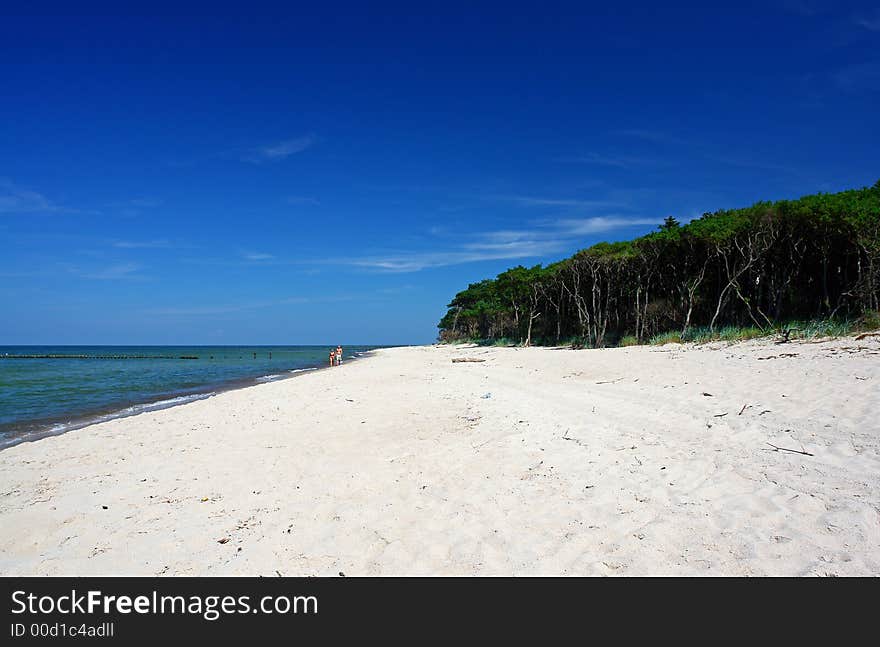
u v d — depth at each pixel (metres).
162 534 4.79
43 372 35.69
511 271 49.34
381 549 4.29
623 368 15.54
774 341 16.52
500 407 10.47
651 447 6.30
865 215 17.61
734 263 24.22
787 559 3.54
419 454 7.17
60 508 5.57
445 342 81.62
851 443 5.40
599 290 32.12
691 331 23.94
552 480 5.61
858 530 3.73
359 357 58.59
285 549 4.39
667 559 3.74
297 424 10.07
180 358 69.00
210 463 7.29
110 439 9.34
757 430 6.35
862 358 10.48
